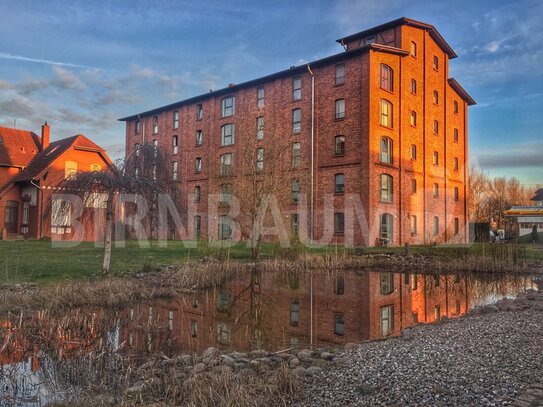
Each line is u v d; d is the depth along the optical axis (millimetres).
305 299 12211
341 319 9836
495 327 7895
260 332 8586
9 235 29219
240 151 30828
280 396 4906
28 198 30172
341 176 27703
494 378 5043
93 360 6574
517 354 6004
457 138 37406
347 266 19797
